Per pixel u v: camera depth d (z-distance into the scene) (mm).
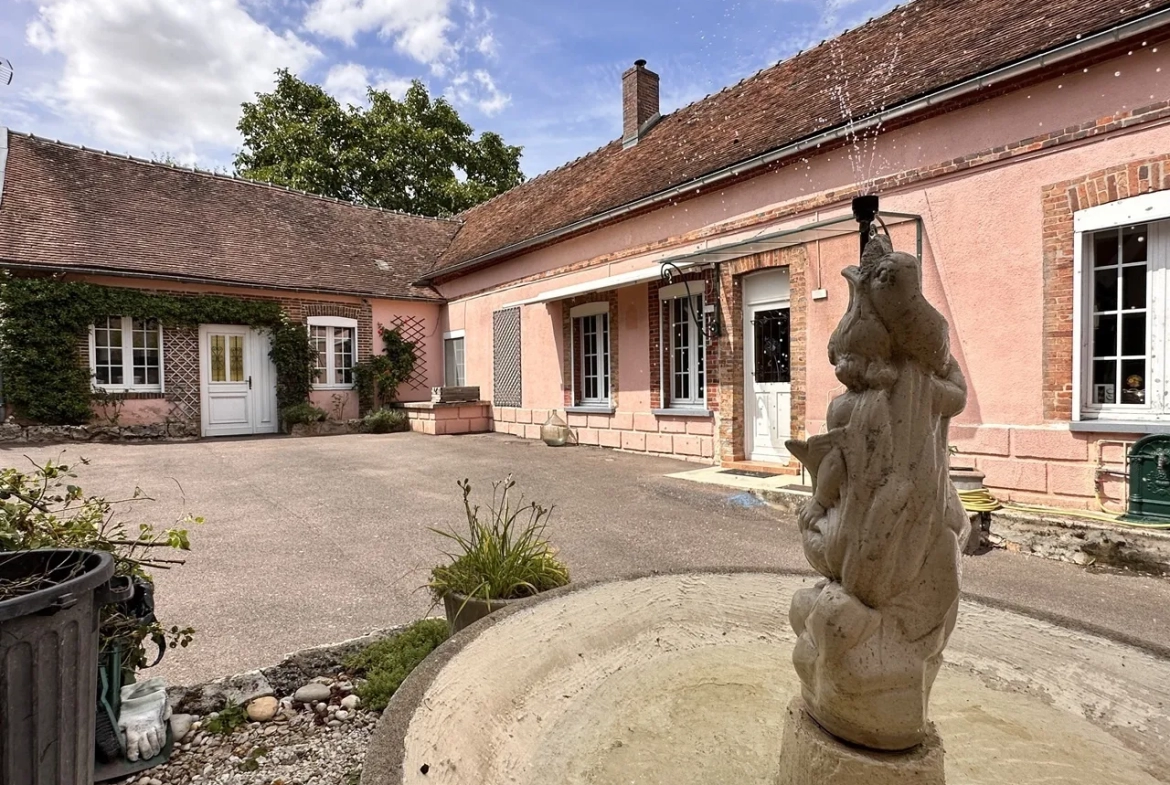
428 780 1378
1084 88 5375
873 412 1325
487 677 1910
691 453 9633
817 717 1456
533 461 9906
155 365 13070
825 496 1416
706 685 2242
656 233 9969
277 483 8188
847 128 6906
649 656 2371
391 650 2975
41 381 11531
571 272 11906
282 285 14266
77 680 1825
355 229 17875
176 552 5059
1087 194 5367
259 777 2240
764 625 2545
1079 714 1916
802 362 7785
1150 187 5020
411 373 16750
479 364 15219
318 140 25266
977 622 2232
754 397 8883
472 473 8852
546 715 1989
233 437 13750
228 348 14039
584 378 12117
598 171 13164
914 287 1309
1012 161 5855
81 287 11789
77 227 12602
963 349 6238
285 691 2775
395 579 4391
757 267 8375
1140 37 4969
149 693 2500
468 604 2891
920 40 7633
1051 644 2059
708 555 4988
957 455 6223
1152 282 5176
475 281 15266
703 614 2564
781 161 7832
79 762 1846
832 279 7426
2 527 2297
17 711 1669
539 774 1754
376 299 16031
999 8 6969
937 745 1391
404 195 27516
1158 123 4977
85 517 2660
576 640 2275
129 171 14805
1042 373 5680
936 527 1318
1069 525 4859
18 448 10672
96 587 1894
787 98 9039
